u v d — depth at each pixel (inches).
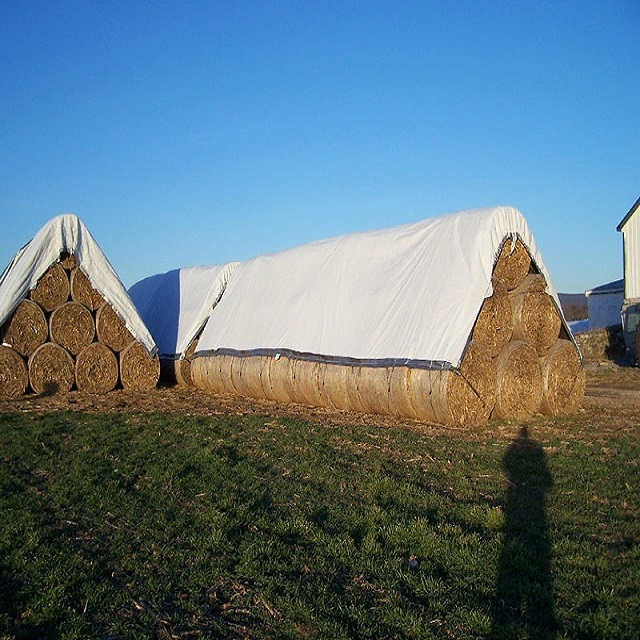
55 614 177.9
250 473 309.6
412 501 261.1
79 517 253.8
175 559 212.2
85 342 635.5
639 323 915.4
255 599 185.6
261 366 574.6
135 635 166.9
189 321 731.4
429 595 182.1
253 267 701.3
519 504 258.4
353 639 163.9
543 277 493.7
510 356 458.3
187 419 465.1
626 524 234.4
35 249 610.9
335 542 219.8
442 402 422.3
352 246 571.2
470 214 478.6
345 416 475.2
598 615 167.9
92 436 402.3
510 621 168.1
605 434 406.9
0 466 327.3
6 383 591.5
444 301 450.0
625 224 1042.1
